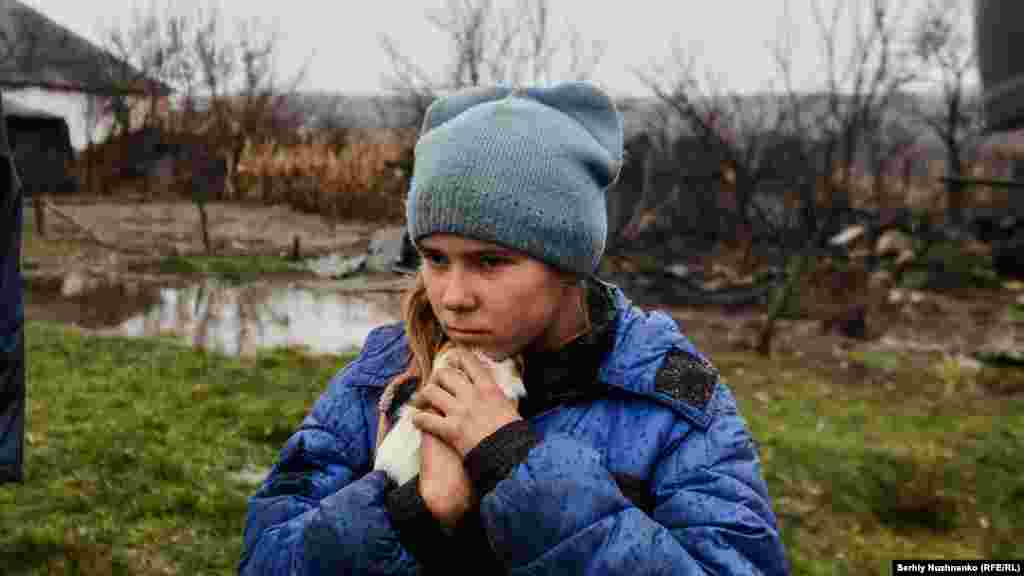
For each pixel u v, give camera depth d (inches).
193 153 1030.4
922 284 571.5
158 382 276.8
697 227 625.9
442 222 40.0
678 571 38.7
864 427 293.4
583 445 40.8
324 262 469.1
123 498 179.5
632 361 44.1
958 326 469.1
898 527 225.1
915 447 269.4
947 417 311.0
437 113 48.1
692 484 42.4
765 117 546.0
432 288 42.1
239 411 250.7
